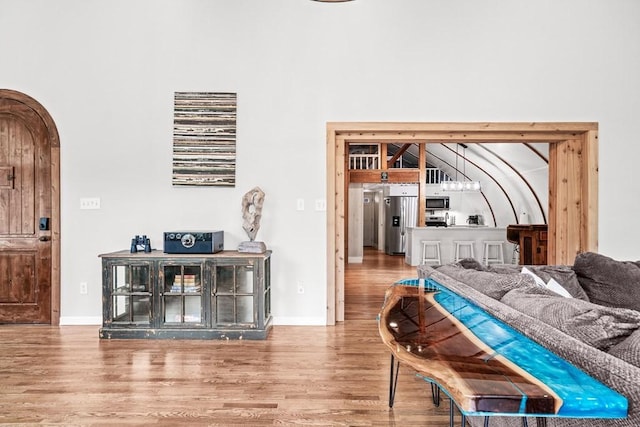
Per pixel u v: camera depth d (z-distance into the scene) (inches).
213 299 144.1
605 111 163.8
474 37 163.8
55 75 163.0
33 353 129.1
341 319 168.7
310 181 164.6
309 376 111.2
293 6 163.3
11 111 162.9
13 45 162.6
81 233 163.3
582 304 57.2
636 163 163.5
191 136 164.4
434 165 470.0
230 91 164.1
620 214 163.8
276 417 89.1
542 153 255.0
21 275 162.9
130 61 163.8
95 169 163.8
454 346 48.3
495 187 375.9
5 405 94.2
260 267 144.3
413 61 163.8
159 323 143.9
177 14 163.5
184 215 164.7
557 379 38.6
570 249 168.9
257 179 164.7
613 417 35.2
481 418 75.2
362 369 116.3
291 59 163.9
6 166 163.0
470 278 89.4
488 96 163.9
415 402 96.3
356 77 163.8
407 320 60.1
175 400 96.7
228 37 163.9
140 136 164.2
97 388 103.2
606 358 41.8
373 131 165.3
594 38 163.6
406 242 363.6
